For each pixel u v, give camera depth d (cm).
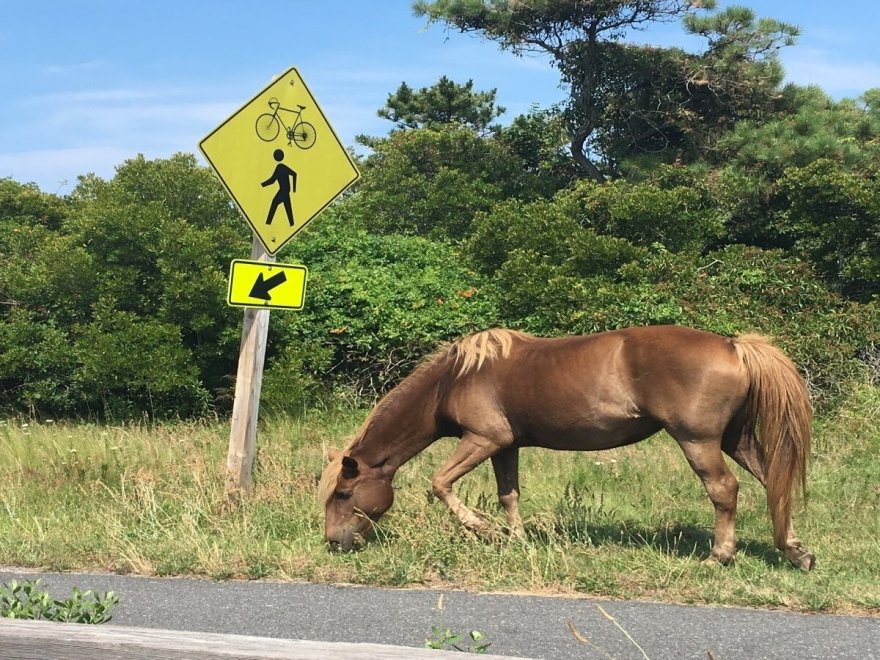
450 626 451
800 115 1777
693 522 699
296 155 714
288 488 743
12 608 337
